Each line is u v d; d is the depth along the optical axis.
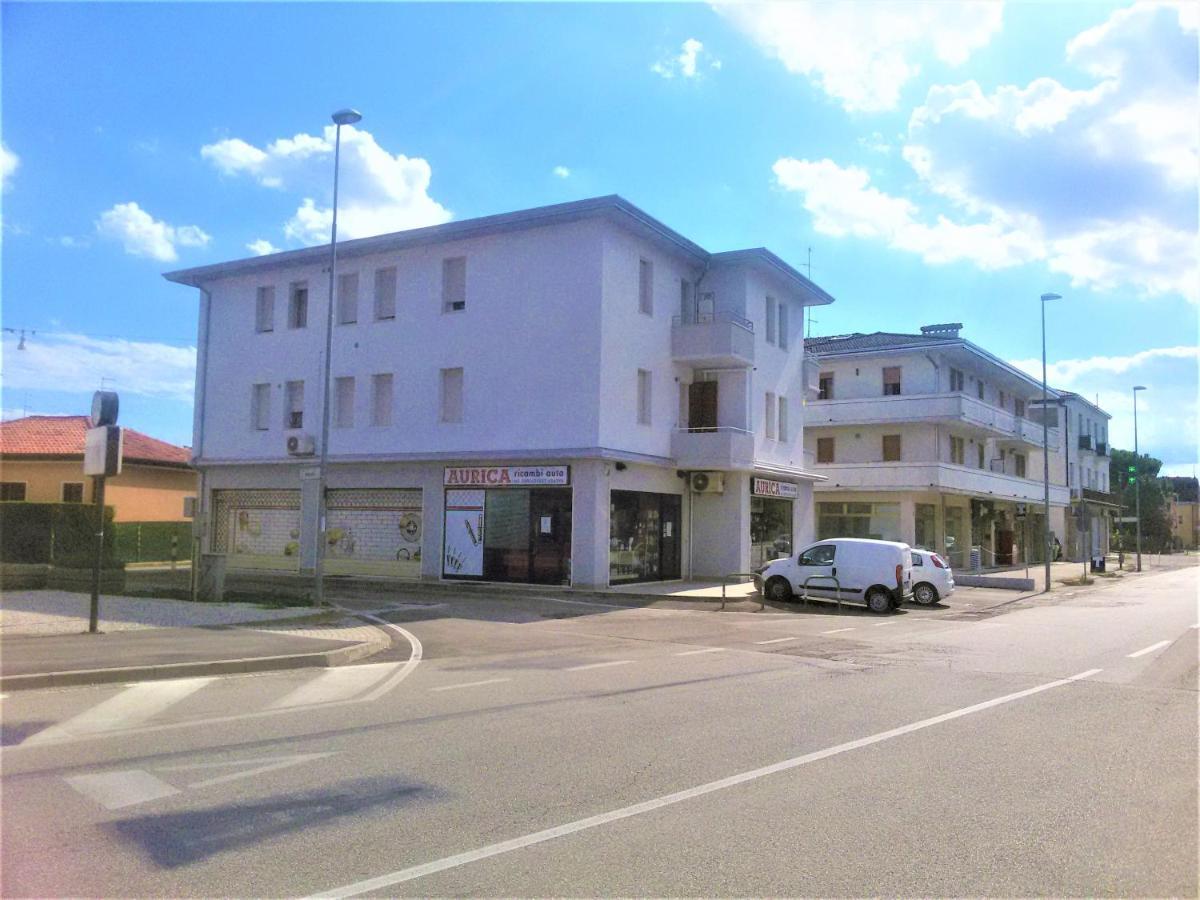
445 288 26.14
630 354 24.75
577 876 4.54
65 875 4.52
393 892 4.34
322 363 28.06
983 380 46.41
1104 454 70.44
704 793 5.95
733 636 15.50
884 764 6.71
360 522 27.20
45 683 9.63
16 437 36.72
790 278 29.97
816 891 4.38
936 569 23.44
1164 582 39.06
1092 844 5.05
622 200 23.00
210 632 13.77
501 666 11.83
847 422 39.97
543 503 24.17
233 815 5.46
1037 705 9.12
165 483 38.47
